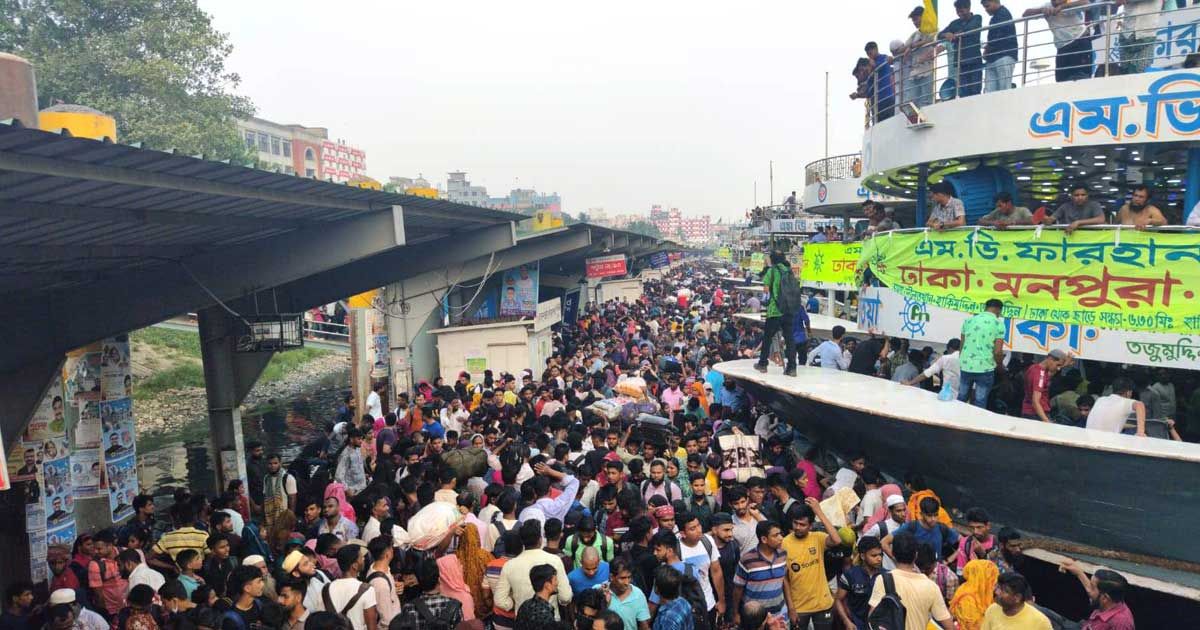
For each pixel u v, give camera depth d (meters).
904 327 11.27
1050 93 9.78
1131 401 8.65
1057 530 8.45
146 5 37.50
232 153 39.88
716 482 10.25
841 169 23.44
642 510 8.66
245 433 24.92
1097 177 13.54
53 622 6.93
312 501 9.08
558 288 36.97
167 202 7.88
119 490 12.88
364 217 11.64
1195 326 8.53
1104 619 6.69
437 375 22.86
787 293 11.82
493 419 12.92
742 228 80.00
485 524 8.21
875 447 10.23
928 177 13.73
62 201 6.91
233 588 6.57
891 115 13.80
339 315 37.38
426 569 6.84
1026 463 8.41
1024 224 9.88
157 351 32.88
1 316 10.22
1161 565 7.82
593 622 5.89
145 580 7.84
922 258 10.86
